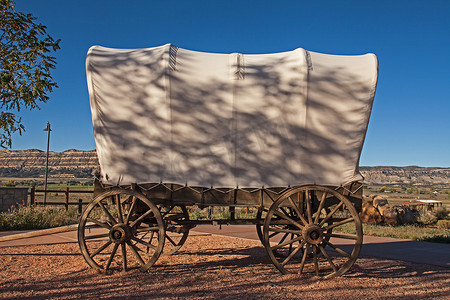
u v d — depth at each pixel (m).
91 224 6.14
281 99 5.73
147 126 5.70
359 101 5.88
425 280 5.57
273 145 5.73
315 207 5.93
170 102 5.62
